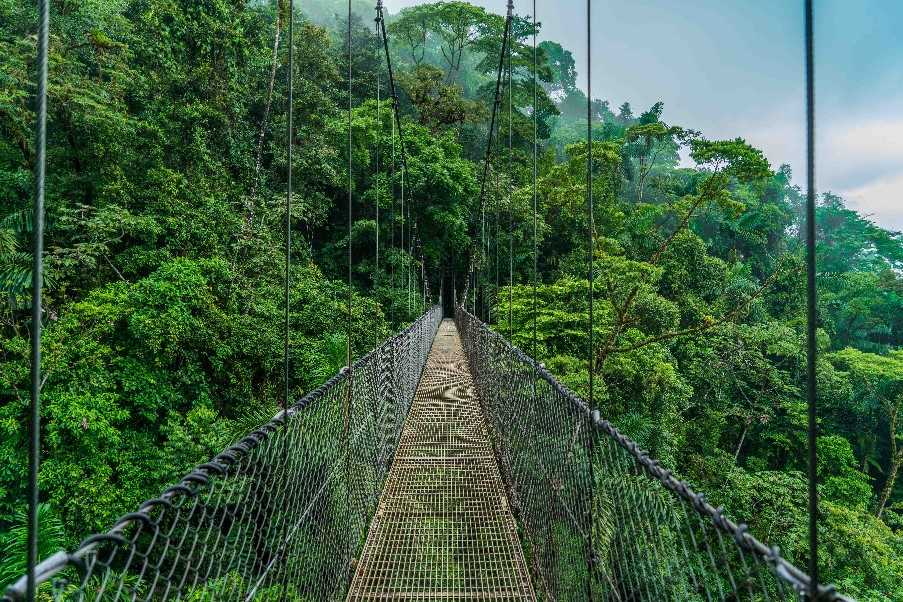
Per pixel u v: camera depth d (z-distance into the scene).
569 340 8.54
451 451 3.82
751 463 12.10
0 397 5.08
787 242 24.47
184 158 9.07
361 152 14.12
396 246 14.42
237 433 4.99
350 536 2.26
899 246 23.80
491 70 23.22
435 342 10.75
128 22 9.19
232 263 7.59
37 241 0.56
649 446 7.25
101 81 7.84
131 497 4.81
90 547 0.66
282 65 12.79
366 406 2.65
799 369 12.84
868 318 21.45
